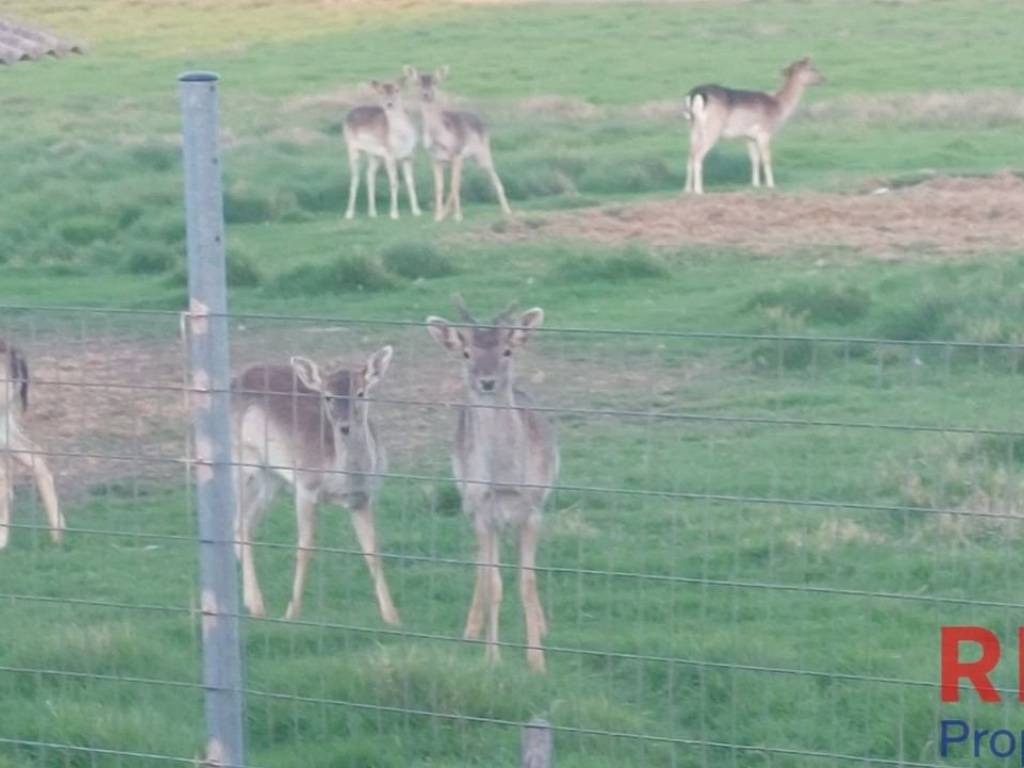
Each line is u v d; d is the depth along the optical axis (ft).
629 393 56.54
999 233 87.35
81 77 176.45
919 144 123.03
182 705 31.96
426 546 42.57
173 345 64.64
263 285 77.15
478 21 220.43
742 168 119.24
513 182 110.52
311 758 29.76
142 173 111.55
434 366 60.80
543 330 26.45
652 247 86.99
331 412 40.42
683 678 33.06
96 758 29.45
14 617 36.55
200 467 25.58
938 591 37.17
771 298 69.77
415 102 139.95
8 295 77.46
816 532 40.63
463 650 34.94
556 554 40.34
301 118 140.97
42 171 108.58
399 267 80.59
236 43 206.39
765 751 26.99
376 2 240.94
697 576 38.65
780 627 35.45
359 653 33.60
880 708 30.89
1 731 30.68
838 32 201.77
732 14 221.05
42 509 45.68
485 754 29.66
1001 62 172.55
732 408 54.54
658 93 158.40
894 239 86.99
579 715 30.50
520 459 36.19
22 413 45.34
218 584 25.70
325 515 46.96
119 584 38.88
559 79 169.37
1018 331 60.85
